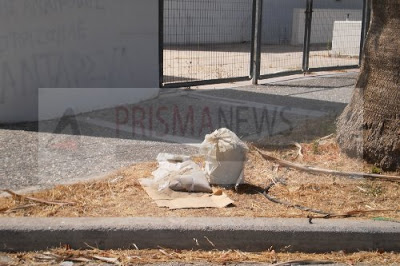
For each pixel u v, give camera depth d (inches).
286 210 189.0
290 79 486.6
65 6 305.9
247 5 758.5
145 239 170.6
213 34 731.4
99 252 167.8
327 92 420.2
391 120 221.5
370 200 199.2
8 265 159.8
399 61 219.0
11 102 292.7
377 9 229.0
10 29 284.7
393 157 220.8
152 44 361.1
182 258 166.6
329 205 194.4
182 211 185.3
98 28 324.8
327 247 174.1
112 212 183.2
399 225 176.9
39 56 298.5
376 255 172.9
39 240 168.4
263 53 698.2
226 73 508.7
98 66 328.2
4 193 197.9
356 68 564.1
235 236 171.8
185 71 514.9
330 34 809.5
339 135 243.9
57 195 195.5
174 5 574.6
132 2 342.6
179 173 207.8
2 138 268.4
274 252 171.2
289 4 858.8
